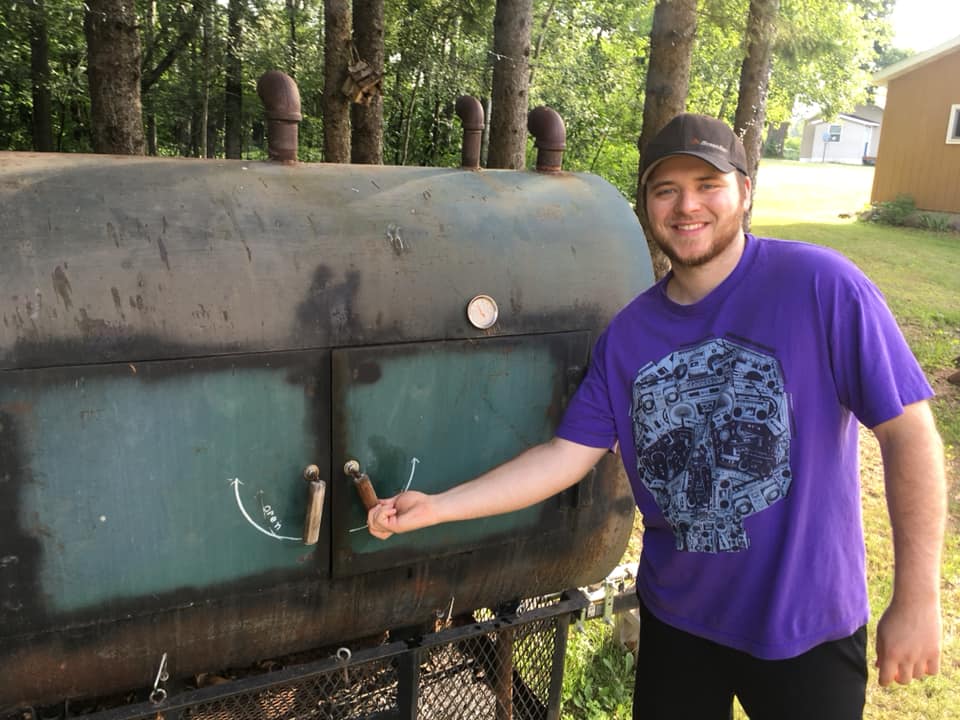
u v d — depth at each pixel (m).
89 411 1.30
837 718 1.33
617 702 2.42
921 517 1.17
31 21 9.72
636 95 15.05
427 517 1.42
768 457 1.26
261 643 1.58
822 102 16.44
